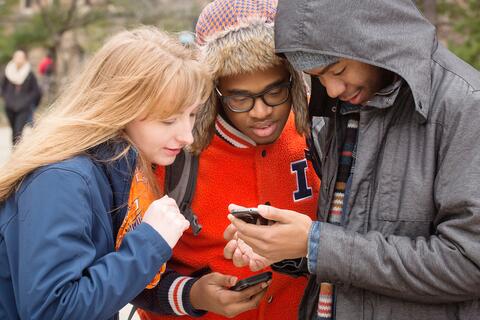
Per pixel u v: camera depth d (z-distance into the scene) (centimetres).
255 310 257
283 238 204
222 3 243
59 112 209
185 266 258
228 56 225
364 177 207
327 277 203
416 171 200
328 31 195
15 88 1222
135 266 191
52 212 186
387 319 207
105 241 199
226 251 235
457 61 205
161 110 200
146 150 208
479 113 190
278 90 232
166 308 243
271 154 254
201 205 250
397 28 196
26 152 196
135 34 212
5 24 2939
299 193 258
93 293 185
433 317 205
